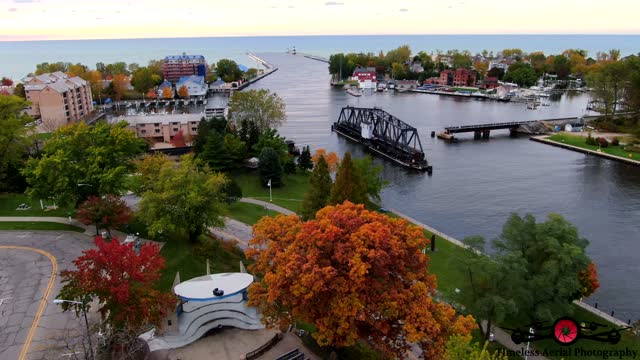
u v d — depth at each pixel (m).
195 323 45.06
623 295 65.69
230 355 41.50
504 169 129.62
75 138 68.00
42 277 50.62
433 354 37.12
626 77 179.88
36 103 173.62
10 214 69.38
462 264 50.66
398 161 135.88
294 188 105.75
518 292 47.66
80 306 36.94
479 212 97.50
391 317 38.31
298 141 164.00
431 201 104.00
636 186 114.62
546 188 113.00
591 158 142.12
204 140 120.75
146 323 41.75
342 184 66.25
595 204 102.25
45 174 65.19
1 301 46.00
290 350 42.62
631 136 165.62
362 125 156.38
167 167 63.16
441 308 39.97
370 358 41.81
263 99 144.00
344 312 35.88
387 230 38.97
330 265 37.88
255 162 118.94
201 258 58.38
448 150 152.88
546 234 53.91
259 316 46.88
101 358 36.94
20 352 38.84
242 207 88.88
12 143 81.69
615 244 82.50
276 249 42.00
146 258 39.72
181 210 59.09
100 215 58.19
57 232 62.78
